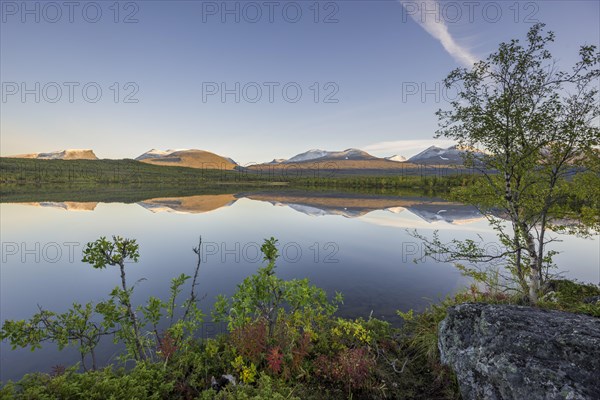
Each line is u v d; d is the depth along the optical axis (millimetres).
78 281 15727
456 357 6793
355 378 6832
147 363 6621
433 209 57312
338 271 17766
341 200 82750
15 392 4855
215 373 7051
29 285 15109
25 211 49812
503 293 11391
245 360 7285
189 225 35875
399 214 49312
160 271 17469
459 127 9984
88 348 6668
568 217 10234
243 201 79438
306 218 43906
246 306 7309
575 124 8609
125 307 7309
